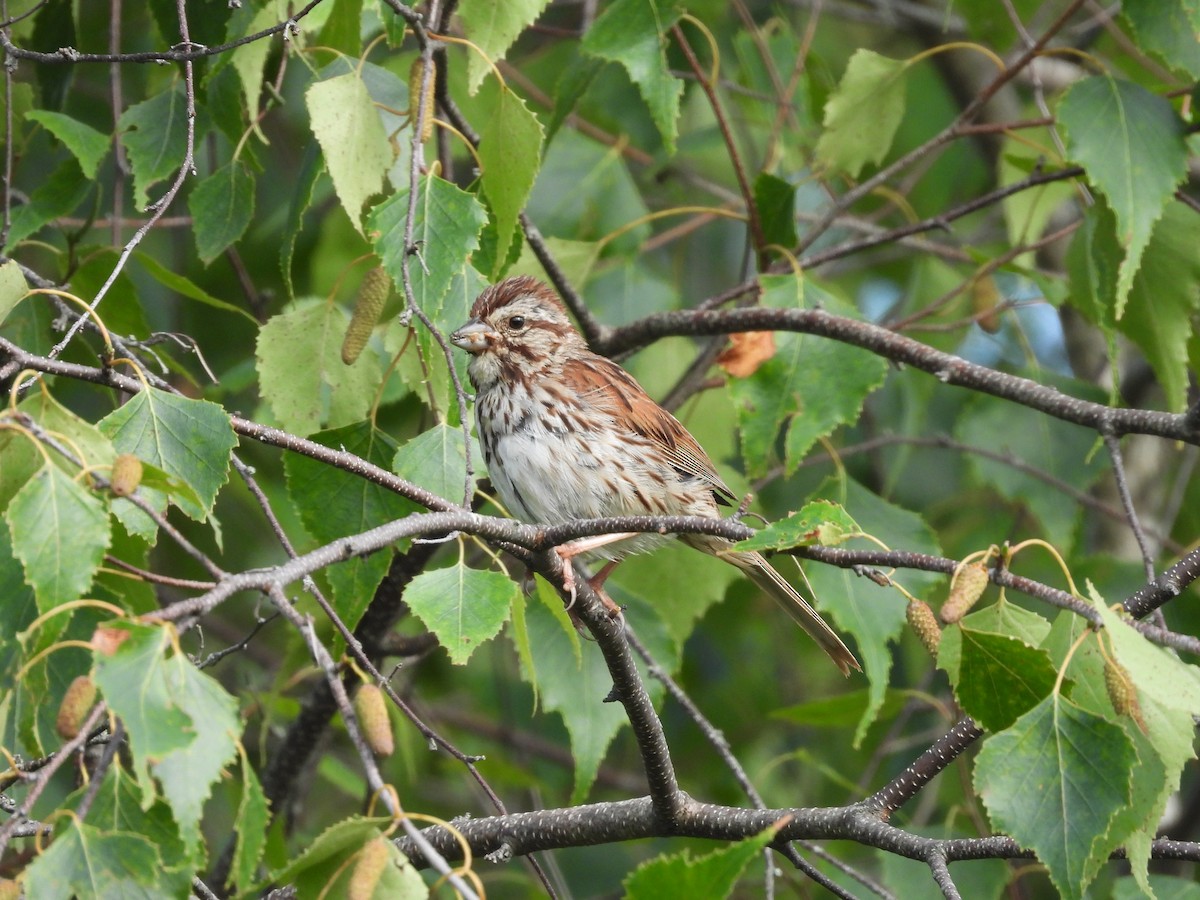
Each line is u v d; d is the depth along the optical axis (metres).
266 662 15.69
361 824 5.56
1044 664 6.32
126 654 5.22
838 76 17.84
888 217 17.41
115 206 10.75
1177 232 10.99
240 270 12.45
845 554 6.51
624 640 8.16
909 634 15.66
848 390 10.38
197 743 5.25
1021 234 13.78
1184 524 15.84
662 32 10.34
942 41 16.78
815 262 12.24
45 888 5.32
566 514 10.98
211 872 12.70
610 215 13.64
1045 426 13.01
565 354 11.08
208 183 9.45
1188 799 15.05
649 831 8.52
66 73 11.01
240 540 15.36
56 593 5.79
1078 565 13.40
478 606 6.79
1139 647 5.83
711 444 13.51
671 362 13.88
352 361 8.61
